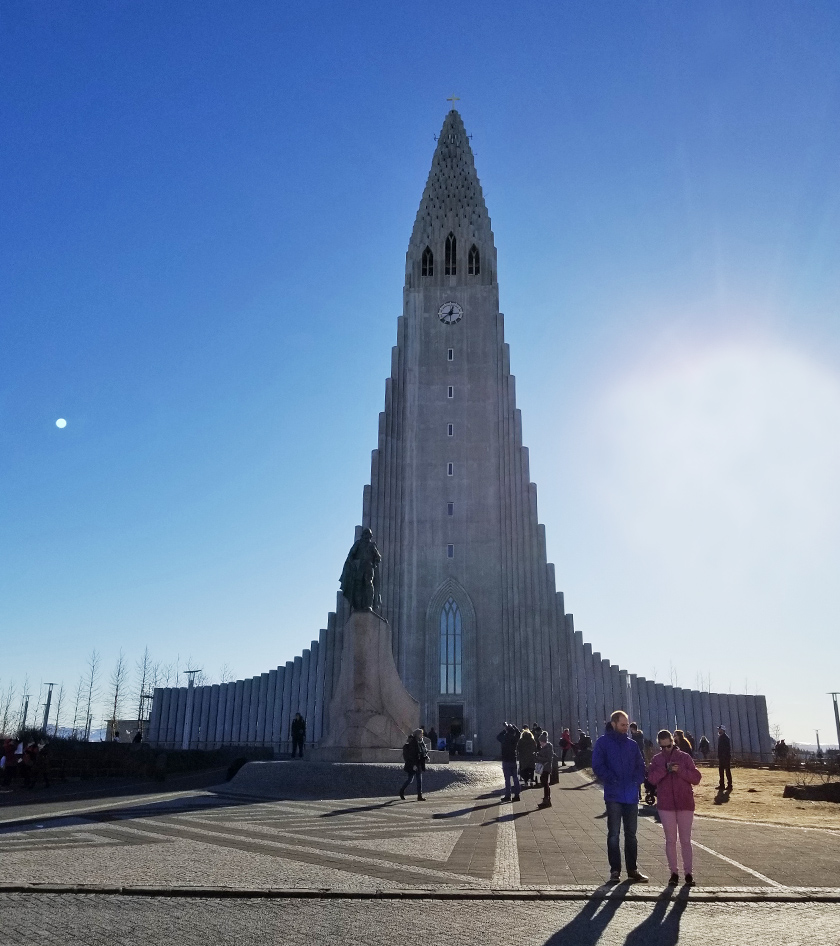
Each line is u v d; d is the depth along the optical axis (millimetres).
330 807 22984
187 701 83875
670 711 76562
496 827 18609
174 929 9281
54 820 19172
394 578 71438
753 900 11070
